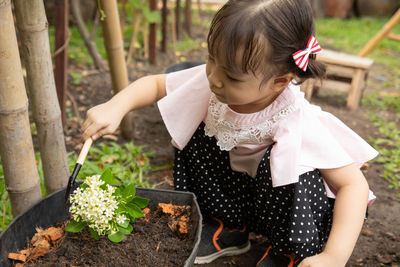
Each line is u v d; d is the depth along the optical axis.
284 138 1.18
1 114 1.11
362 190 1.17
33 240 1.14
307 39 1.07
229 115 1.23
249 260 1.46
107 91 2.77
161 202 1.29
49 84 1.27
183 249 1.15
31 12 1.17
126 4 3.32
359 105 3.03
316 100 3.08
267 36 0.98
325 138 1.19
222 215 1.40
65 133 2.20
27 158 1.19
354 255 1.51
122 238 1.12
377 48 4.75
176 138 1.33
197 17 5.27
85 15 4.26
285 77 1.07
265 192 1.24
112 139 2.20
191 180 1.44
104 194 1.10
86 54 3.39
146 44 3.51
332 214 1.29
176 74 1.37
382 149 2.33
